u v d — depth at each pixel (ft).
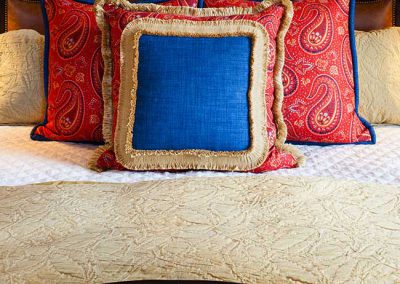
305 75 5.02
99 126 5.08
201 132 4.29
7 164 4.64
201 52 4.38
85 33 5.19
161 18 4.63
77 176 4.39
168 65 4.35
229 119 4.32
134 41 4.49
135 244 2.80
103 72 5.07
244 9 4.91
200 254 2.69
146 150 4.34
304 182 3.69
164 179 4.01
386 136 5.52
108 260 2.65
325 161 4.79
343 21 5.27
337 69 5.12
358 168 4.58
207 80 4.32
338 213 3.18
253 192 3.51
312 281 2.48
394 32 5.97
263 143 4.44
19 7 6.57
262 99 4.53
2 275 2.56
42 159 4.81
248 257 2.66
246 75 4.42
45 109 5.85
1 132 5.71
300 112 5.02
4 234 2.96
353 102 5.26
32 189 3.65
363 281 2.47
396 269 2.56
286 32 4.99
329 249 2.73
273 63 4.73
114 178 4.34
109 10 4.95
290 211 3.21
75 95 5.14
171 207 3.27
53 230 3.00
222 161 4.37
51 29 5.45
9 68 5.88
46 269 2.60
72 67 5.16
